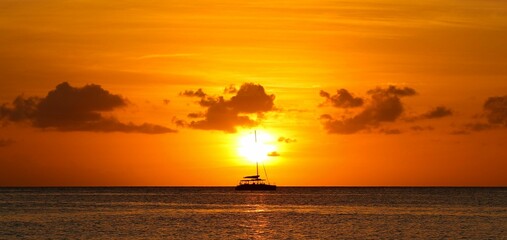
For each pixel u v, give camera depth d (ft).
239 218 428.97
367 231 346.95
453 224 387.96
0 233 333.21
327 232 341.21
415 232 342.23
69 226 368.68
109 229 353.72
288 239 311.88
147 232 339.16
